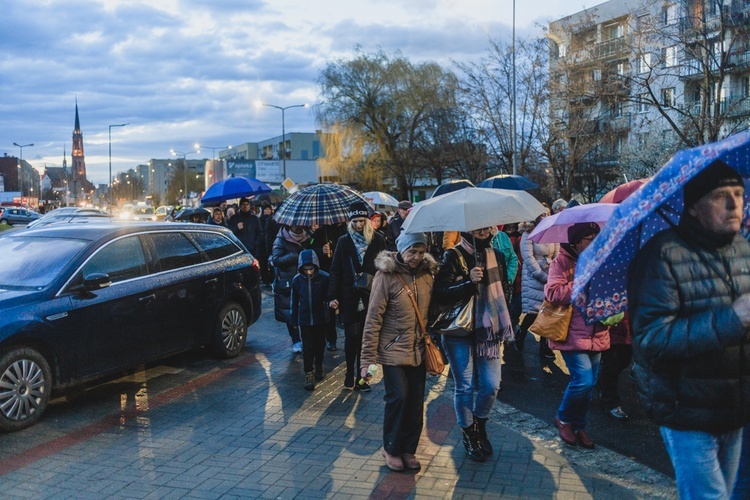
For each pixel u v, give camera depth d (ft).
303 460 16.62
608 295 10.27
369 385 22.80
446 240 21.66
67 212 80.28
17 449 17.46
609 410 20.21
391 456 15.85
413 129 133.08
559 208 30.91
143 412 20.56
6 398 18.61
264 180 226.38
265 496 14.57
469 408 16.44
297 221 25.22
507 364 26.78
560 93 72.79
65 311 20.24
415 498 14.37
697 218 9.04
